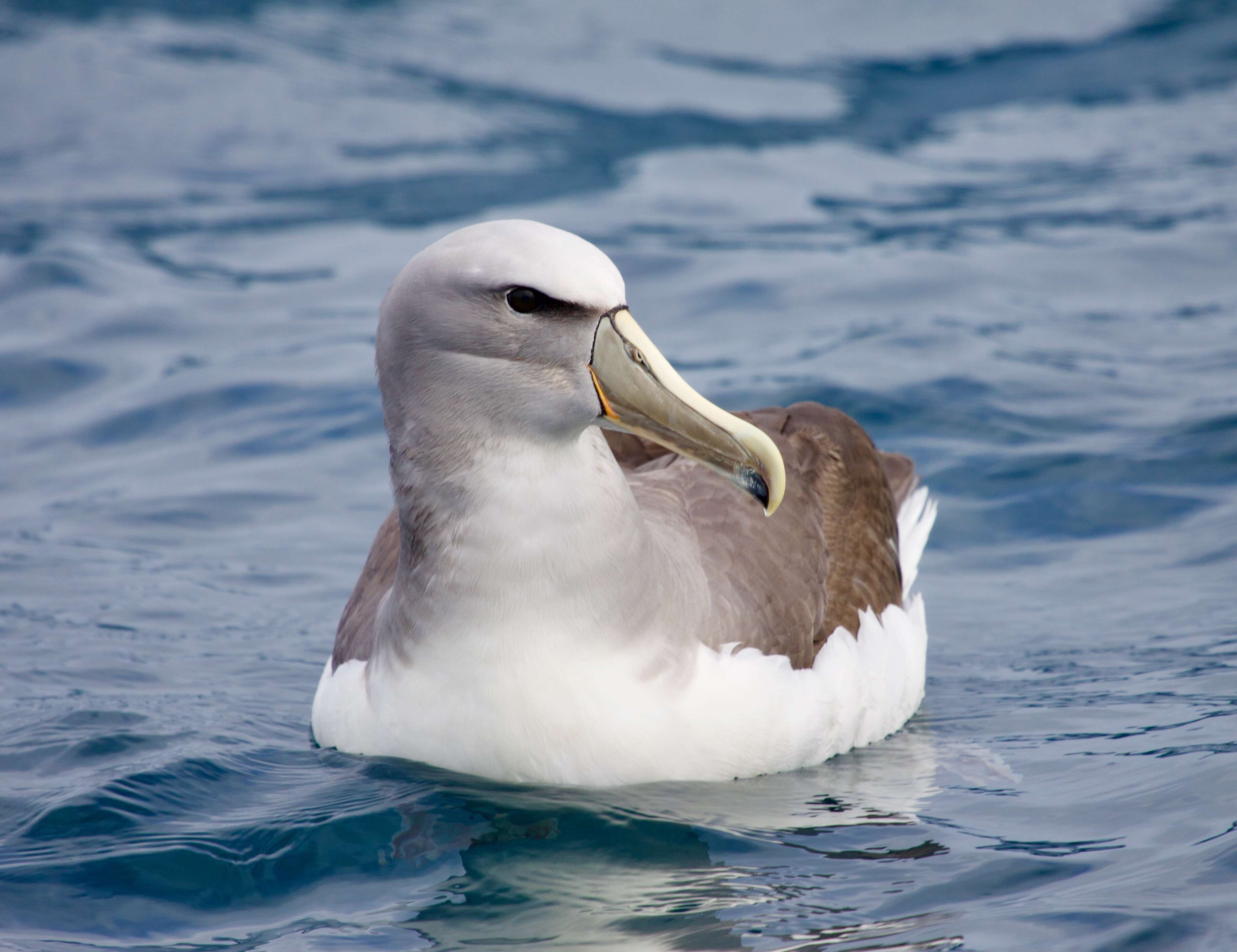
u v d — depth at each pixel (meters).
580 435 8.32
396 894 7.88
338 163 26.92
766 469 8.02
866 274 20.12
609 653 8.37
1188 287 19.58
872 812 8.73
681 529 9.30
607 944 7.28
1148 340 17.78
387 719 8.81
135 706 10.42
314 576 13.12
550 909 7.66
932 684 10.96
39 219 23.62
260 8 35.72
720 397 16.09
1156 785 8.86
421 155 27.36
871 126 28.56
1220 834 8.05
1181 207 22.69
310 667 11.38
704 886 7.87
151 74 30.91
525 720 8.41
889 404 15.92
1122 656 11.08
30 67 30.95
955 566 13.07
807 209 23.62
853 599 10.04
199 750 9.56
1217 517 13.38
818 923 7.42
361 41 33.94
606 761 8.49
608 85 31.33
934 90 30.50
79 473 15.48
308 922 7.63
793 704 8.98
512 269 7.84
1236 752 9.14
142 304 19.83
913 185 24.94
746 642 8.95
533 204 24.27
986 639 11.66
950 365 16.94
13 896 7.88
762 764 8.88
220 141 28.09
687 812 8.62
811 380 16.45
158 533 14.02
